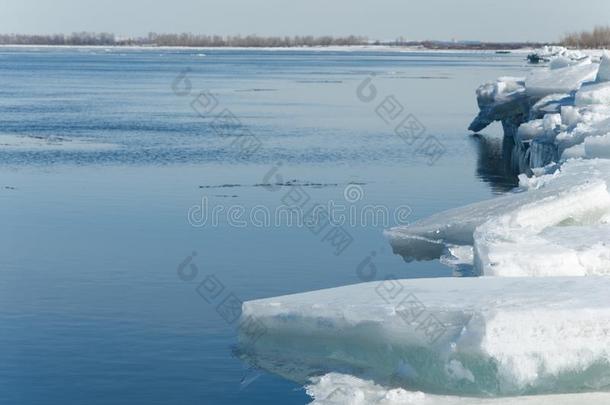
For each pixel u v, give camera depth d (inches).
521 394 475.5
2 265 813.2
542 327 473.4
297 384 529.3
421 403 474.6
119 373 555.5
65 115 2301.9
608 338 475.2
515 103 1647.4
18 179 1301.7
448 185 1275.8
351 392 490.3
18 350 593.9
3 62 6323.8
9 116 2252.7
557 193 820.0
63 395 523.8
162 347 597.9
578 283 544.1
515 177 1352.1
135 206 1097.4
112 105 2635.3
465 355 474.6
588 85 1306.6
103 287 740.7
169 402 514.6
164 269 799.7
